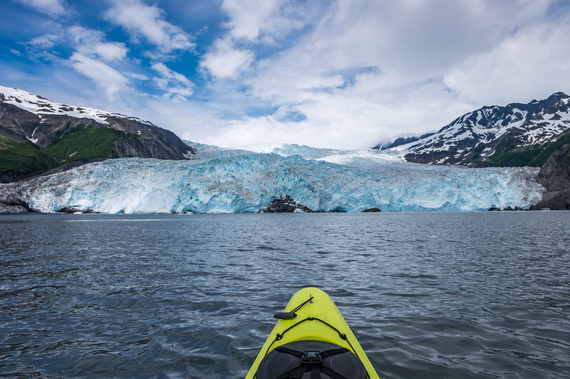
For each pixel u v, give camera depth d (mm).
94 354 4730
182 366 4359
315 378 2459
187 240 20469
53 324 5949
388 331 5473
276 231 27609
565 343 4980
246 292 8039
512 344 4953
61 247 17141
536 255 13656
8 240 20750
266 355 3012
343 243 18609
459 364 4332
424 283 8836
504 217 51281
